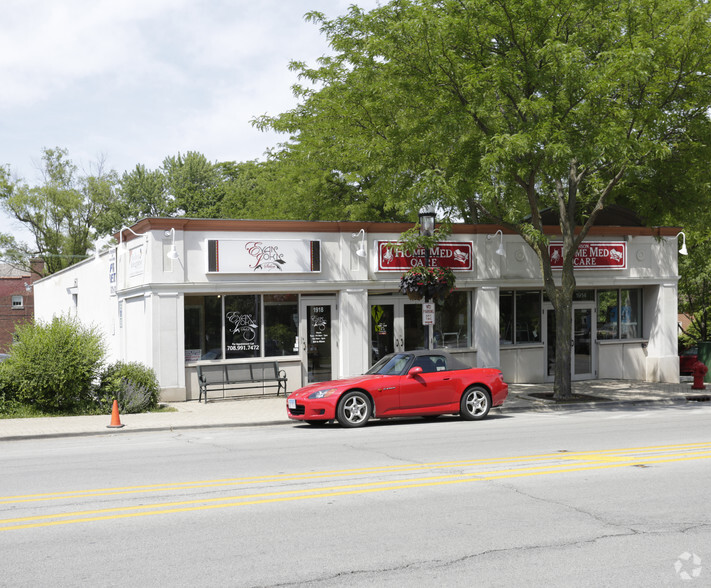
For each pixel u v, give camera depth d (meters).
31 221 57.28
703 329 35.22
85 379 17.00
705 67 16.62
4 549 6.09
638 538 6.27
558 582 5.18
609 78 16.23
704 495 7.89
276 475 9.23
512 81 16.41
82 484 8.88
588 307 24.03
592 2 16.80
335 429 14.30
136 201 59.38
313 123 23.70
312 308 20.55
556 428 13.80
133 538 6.38
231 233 19.39
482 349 21.89
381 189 20.17
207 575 5.38
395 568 5.50
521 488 8.27
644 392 20.80
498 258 22.08
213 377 19.30
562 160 16.23
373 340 21.23
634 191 20.39
